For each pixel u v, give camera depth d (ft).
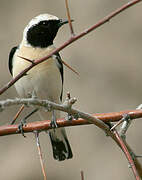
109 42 46.50
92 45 46.37
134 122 44.27
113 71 45.65
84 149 43.70
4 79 46.50
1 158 44.24
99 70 45.73
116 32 46.88
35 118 42.63
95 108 44.32
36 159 44.11
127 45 46.29
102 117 16.98
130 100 44.70
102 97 44.86
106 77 45.50
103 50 46.19
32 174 43.42
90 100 44.73
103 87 45.19
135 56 45.80
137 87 45.03
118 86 45.24
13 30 48.44
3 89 14.48
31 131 18.04
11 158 44.16
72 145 43.78
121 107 44.32
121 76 45.47
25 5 49.57
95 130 44.32
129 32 46.80
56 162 43.73
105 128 16.06
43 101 14.40
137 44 46.29
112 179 41.93
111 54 46.03
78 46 46.37
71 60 45.88
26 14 49.06
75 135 44.16
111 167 42.50
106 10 47.67
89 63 45.91
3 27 48.67
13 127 17.97
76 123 18.01
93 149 43.62
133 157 16.92
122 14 47.50
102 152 43.34
